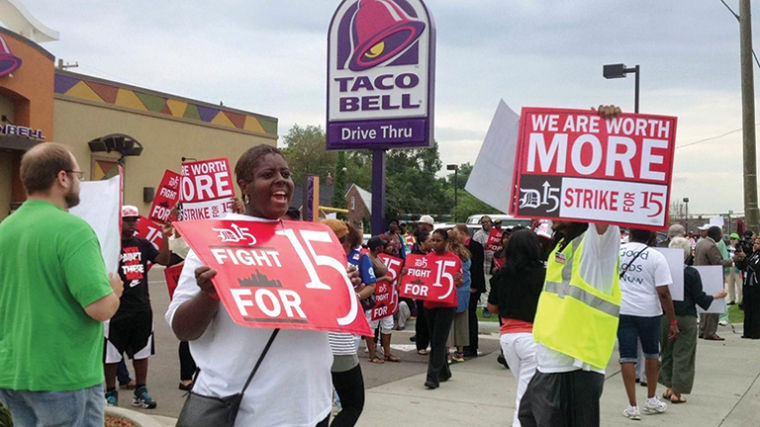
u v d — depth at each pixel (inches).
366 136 458.6
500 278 214.1
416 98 446.0
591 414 160.2
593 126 154.3
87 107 1072.8
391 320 398.0
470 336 414.6
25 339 132.6
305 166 3009.4
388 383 337.4
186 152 1238.3
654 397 285.7
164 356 390.3
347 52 461.4
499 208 204.1
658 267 271.9
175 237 297.7
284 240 118.0
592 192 153.9
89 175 1074.1
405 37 447.5
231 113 1331.2
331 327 110.1
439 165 3376.0
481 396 310.7
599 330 157.9
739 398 314.0
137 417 231.9
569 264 163.8
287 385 110.5
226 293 104.8
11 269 134.6
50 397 133.0
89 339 138.2
